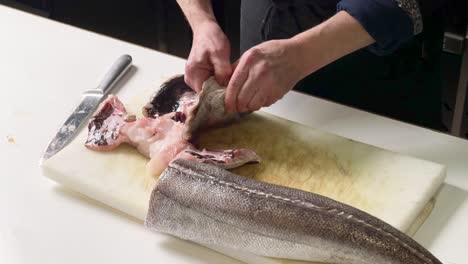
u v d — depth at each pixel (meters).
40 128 1.07
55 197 0.95
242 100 0.98
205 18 1.10
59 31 1.29
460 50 1.48
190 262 0.86
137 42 2.08
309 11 1.15
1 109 1.11
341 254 0.78
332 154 0.97
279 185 0.85
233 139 1.01
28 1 1.83
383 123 1.07
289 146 0.99
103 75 1.18
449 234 0.88
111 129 1.00
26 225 0.91
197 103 0.97
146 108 1.03
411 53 1.18
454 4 1.40
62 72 1.19
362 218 0.77
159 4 1.97
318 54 1.00
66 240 0.89
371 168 0.94
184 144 0.96
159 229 0.87
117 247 0.88
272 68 0.98
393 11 0.97
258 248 0.82
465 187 0.95
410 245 0.75
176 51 2.07
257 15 1.22
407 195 0.89
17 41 1.27
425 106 1.27
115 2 1.97
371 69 1.20
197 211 0.82
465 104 1.48
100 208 0.93
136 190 0.92
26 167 1.00
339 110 1.10
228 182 0.82
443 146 1.02
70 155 0.98
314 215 0.78
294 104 1.11
